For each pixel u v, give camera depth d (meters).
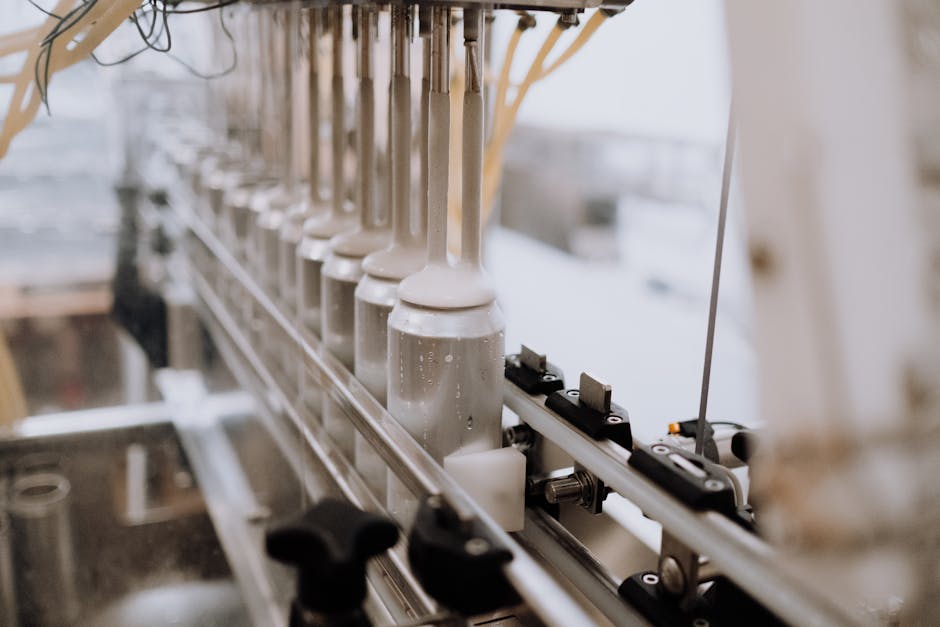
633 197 3.79
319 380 0.75
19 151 1.63
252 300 1.02
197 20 1.31
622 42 1.66
